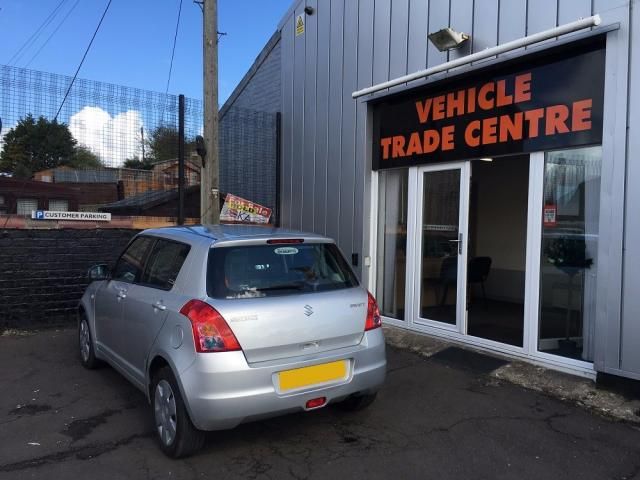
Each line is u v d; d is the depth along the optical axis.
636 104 4.35
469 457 3.50
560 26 4.74
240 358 3.21
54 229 7.30
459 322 6.10
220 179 10.46
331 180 7.93
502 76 5.58
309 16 8.38
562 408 4.32
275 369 3.29
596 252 4.88
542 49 5.00
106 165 7.65
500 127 5.62
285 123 8.99
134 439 3.76
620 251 4.45
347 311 3.70
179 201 8.13
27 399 4.55
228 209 8.69
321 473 3.29
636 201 4.36
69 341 6.54
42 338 6.69
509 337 6.26
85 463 3.41
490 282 9.30
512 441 3.73
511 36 5.36
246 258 3.62
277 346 3.36
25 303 7.16
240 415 3.19
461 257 6.08
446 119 6.24
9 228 7.03
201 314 3.27
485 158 5.91
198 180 8.35
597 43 4.76
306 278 3.73
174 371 3.32
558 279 5.18
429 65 6.30
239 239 3.66
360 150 7.36
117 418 4.14
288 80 8.94
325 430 3.91
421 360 5.71
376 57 7.06
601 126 4.73
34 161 7.17
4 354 5.95
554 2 4.97
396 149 6.95
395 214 7.17
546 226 5.28
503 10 5.43
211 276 3.46
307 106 8.45
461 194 6.11
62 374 5.23
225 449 3.61
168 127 8.08
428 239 6.59
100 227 7.62
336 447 3.64
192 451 3.42
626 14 4.40
